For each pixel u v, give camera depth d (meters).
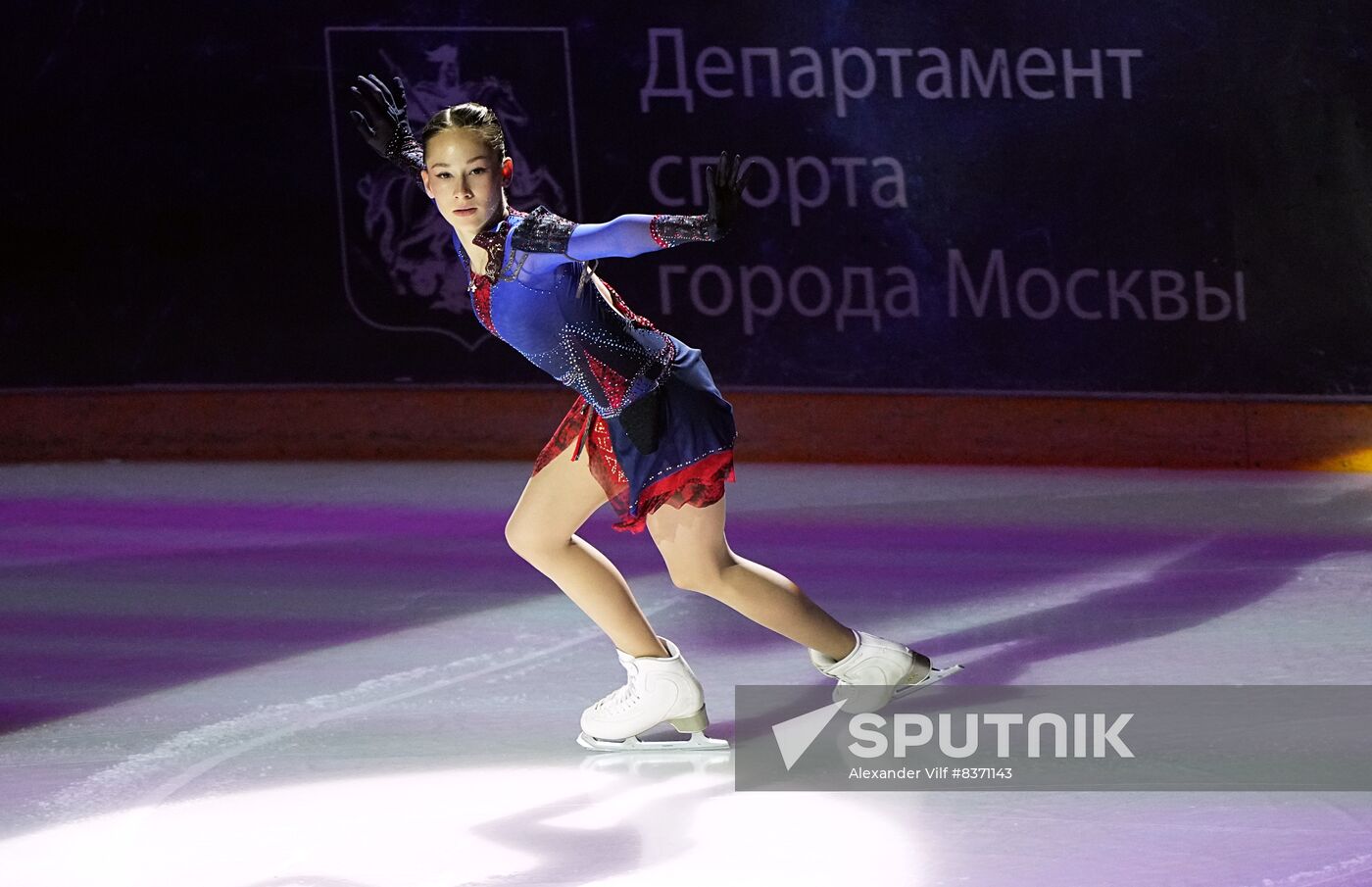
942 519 19.83
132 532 19.73
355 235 24.11
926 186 23.42
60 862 9.90
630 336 11.20
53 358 24.50
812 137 23.47
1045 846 9.80
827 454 24.05
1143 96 22.91
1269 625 14.80
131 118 23.95
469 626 15.45
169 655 14.63
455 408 24.47
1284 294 23.00
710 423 11.47
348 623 15.62
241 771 11.55
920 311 23.69
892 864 9.58
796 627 12.16
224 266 24.27
